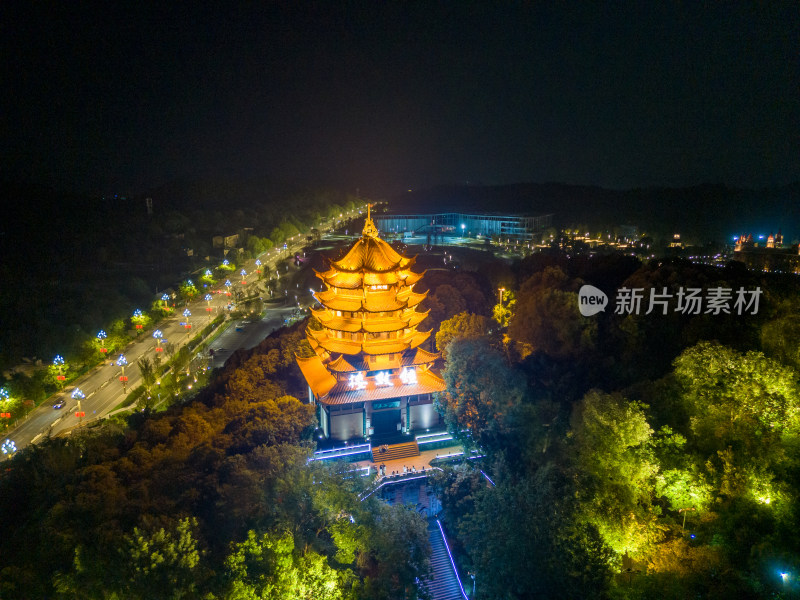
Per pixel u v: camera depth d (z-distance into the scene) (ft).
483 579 171.73
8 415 359.87
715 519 150.30
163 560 140.97
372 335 252.21
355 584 158.40
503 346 265.34
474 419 219.82
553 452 193.98
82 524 169.07
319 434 250.78
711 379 174.09
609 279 314.76
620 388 220.02
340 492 168.76
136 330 546.67
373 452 234.38
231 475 183.83
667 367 220.43
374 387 245.04
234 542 155.12
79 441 246.88
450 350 237.45
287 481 176.35
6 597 148.46
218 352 504.84
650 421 177.99
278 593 140.56
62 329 469.98
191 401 306.14
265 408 239.71
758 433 160.25
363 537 162.40
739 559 140.36
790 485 146.20
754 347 203.31
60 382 412.36
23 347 445.78
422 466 226.79
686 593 135.74
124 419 333.42
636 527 150.20
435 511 216.74
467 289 398.62
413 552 177.17
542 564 157.58
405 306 252.21
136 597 137.18
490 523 171.22
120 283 643.45
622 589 142.10
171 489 187.01
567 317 250.37
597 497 156.25
